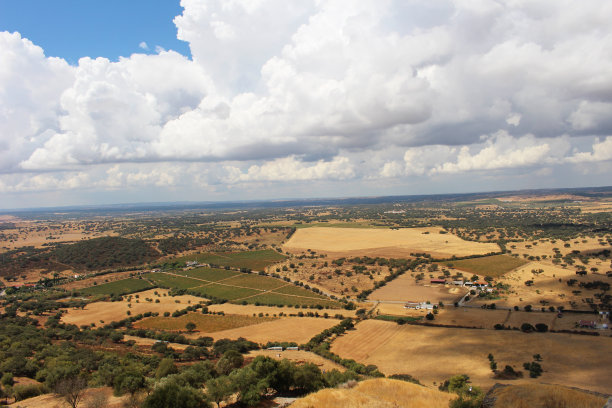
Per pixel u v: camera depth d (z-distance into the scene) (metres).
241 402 58.56
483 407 37.81
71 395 58.91
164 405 47.31
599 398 35.75
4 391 62.50
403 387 53.66
